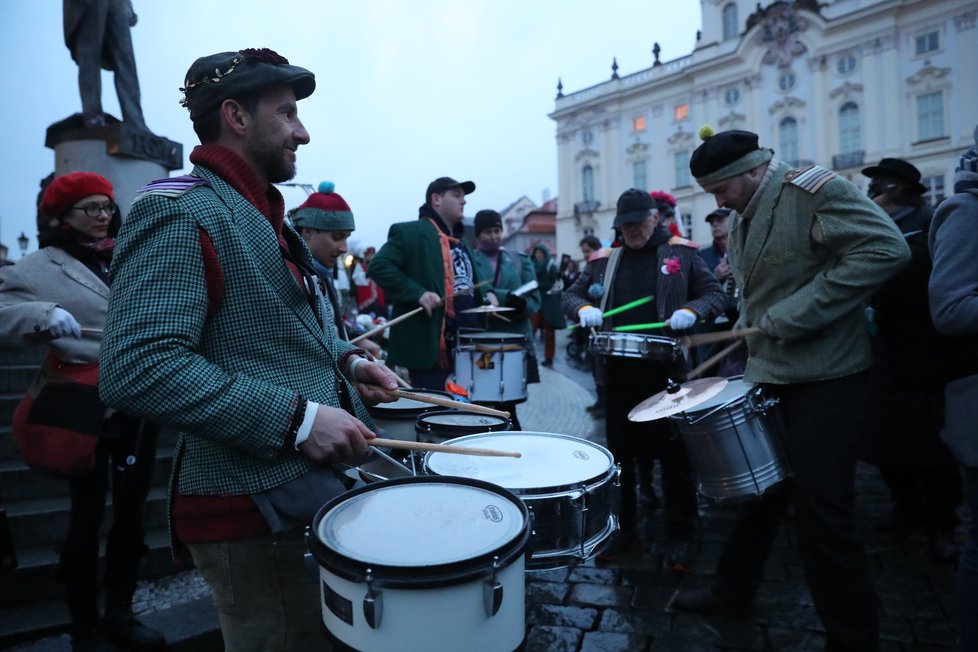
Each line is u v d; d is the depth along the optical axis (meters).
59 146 6.11
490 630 1.18
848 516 2.26
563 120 41.56
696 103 35.44
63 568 2.52
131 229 1.33
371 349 3.16
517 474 1.77
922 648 2.52
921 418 3.23
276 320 1.42
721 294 3.51
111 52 6.27
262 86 1.46
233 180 1.45
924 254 3.19
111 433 2.50
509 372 4.23
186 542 1.50
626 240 3.70
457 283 4.59
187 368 1.25
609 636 2.68
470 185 4.72
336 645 1.22
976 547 1.93
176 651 2.55
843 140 30.91
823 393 2.30
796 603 2.90
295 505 1.41
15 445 3.66
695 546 3.42
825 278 2.25
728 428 2.36
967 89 27.58
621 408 3.53
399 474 1.92
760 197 2.46
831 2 30.56
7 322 2.24
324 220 3.19
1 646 2.61
